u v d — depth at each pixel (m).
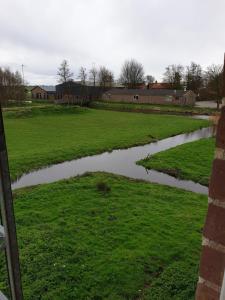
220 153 1.38
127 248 7.79
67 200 11.36
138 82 101.44
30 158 19.38
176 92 74.06
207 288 1.51
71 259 7.11
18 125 34.94
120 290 6.13
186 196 12.57
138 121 42.44
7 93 59.66
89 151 22.66
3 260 6.71
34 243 7.79
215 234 1.44
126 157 21.56
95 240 8.15
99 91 84.50
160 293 5.95
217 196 1.41
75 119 42.81
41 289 6.04
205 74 82.75
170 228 9.03
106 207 10.66
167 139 30.12
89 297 5.92
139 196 12.10
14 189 13.48
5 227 1.70
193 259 7.25
